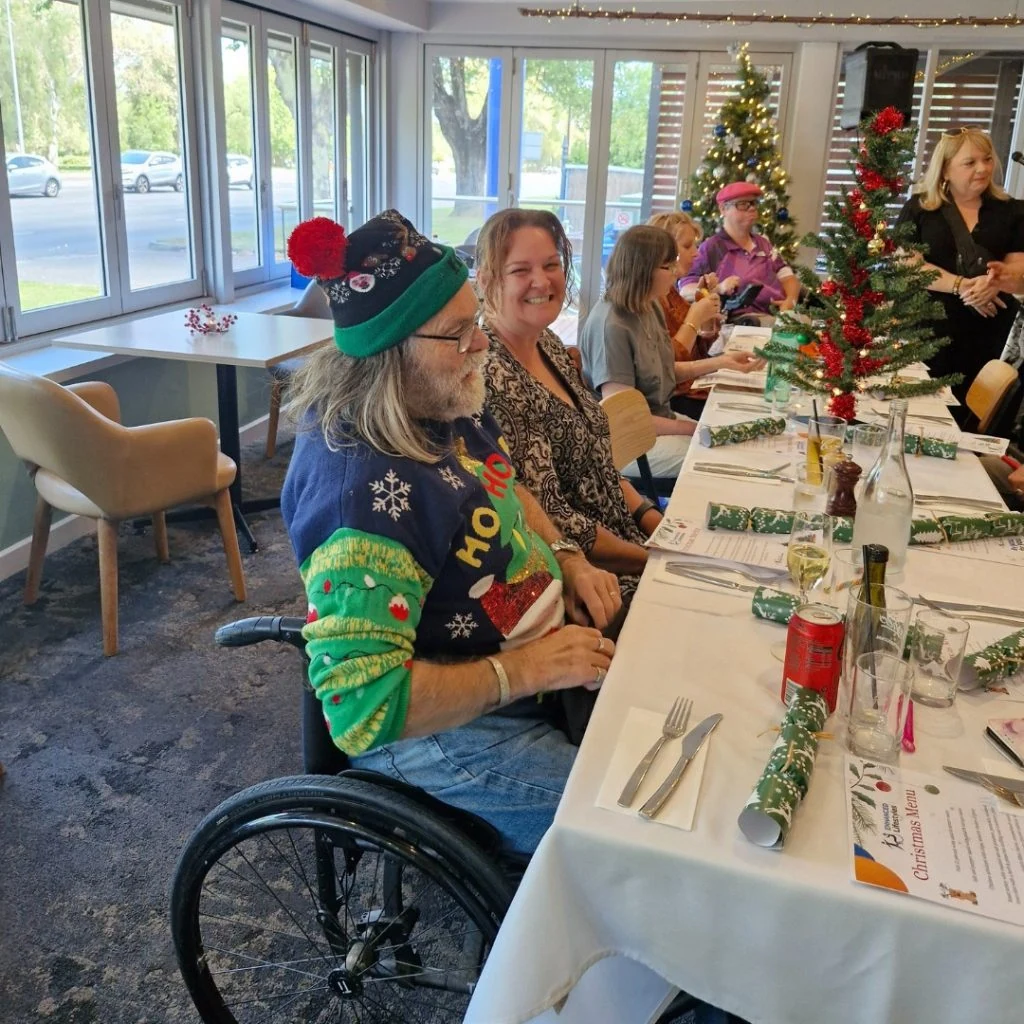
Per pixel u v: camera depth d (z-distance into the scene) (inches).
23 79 138.6
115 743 88.2
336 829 46.7
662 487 114.7
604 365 114.5
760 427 91.0
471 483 48.5
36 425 96.0
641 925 36.1
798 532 56.2
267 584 124.3
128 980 62.4
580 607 59.9
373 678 42.1
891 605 43.9
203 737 89.7
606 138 270.5
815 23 230.4
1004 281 134.0
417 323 45.5
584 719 51.7
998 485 96.1
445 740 50.7
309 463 45.7
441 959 62.9
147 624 111.7
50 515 114.3
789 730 38.9
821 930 33.3
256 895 69.8
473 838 50.4
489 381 67.8
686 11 247.6
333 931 57.3
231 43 193.6
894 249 89.5
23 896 69.1
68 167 150.7
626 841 34.9
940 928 31.7
